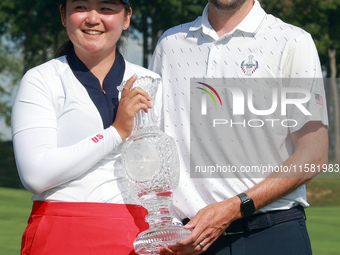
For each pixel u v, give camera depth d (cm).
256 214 297
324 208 1191
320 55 2483
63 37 299
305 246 300
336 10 2323
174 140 289
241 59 309
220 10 308
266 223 296
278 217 299
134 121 273
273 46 306
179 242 264
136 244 259
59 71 279
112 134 265
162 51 329
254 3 318
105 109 277
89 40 273
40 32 2584
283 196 290
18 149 265
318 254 675
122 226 266
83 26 273
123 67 290
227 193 313
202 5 2214
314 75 299
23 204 1098
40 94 271
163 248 266
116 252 262
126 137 269
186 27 329
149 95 278
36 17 2372
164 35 334
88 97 276
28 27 2748
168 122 321
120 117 266
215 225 279
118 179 273
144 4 2166
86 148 260
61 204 265
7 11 2795
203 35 318
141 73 296
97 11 272
